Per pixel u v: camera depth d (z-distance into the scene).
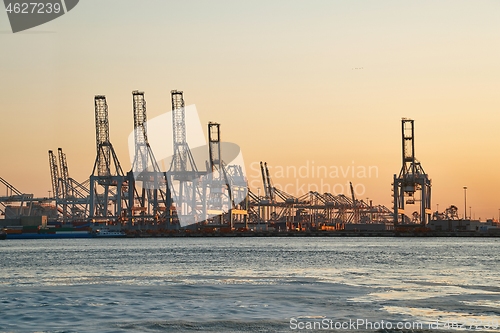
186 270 94.50
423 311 51.06
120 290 66.12
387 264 105.62
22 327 45.31
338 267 98.94
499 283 72.12
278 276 82.94
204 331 43.78
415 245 196.12
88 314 50.50
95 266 105.31
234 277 81.75
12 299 59.38
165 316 49.44
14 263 115.31
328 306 53.94
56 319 48.34
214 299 58.50
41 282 77.81
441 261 113.12
